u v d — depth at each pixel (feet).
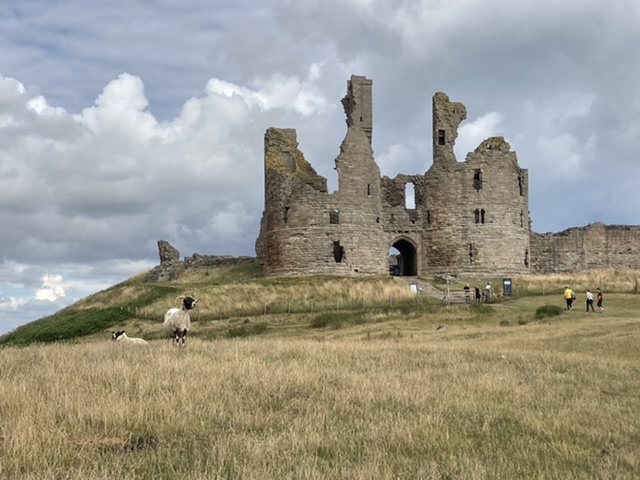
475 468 38.11
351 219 225.56
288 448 41.19
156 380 58.29
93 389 54.29
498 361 81.76
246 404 52.01
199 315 180.96
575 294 198.39
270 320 169.99
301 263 223.92
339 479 36.22
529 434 47.24
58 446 39.65
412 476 37.32
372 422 47.80
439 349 94.58
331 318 164.86
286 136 243.40
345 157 227.40
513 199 239.09
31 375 61.21
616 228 270.26
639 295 195.00
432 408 52.65
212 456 38.96
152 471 37.04
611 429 48.70
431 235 238.27
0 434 41.96
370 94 232.32
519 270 238.89
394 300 190.70
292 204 226.38
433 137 241.96
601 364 80.23
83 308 207.41
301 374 63.57
